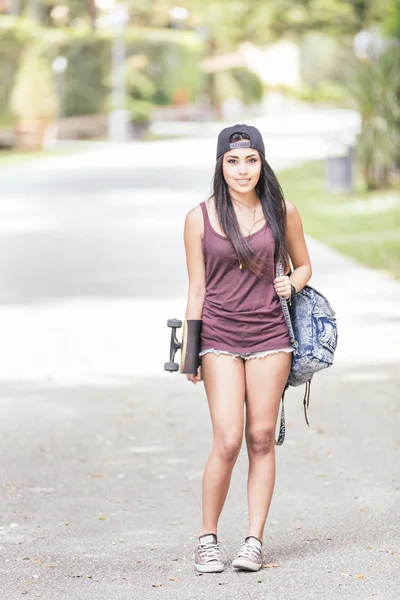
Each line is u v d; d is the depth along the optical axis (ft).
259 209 30.63
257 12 216.74
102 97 375.04
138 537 33.71
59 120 373.61
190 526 34.76
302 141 321.52
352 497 37.40
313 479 39.52
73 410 49.98
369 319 70.90
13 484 39.27
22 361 59.93
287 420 47.93
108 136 377.71
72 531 34.27
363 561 31.07
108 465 41.68
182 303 77.87
